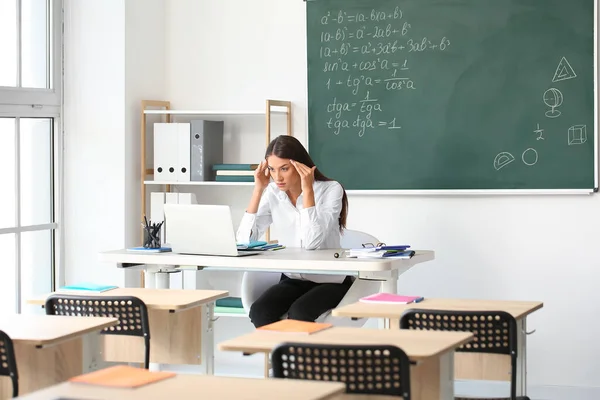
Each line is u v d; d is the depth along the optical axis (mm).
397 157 6625
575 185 6273
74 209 6957
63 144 6953
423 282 6629
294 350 3109
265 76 6977
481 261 6508
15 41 6453
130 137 6902
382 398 3195
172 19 7199
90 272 6953
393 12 6590
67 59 6934
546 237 6383
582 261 6324
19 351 4141
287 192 5902
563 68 6266
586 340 6332
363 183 6703
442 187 6535
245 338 3484
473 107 6449
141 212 7047
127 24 6832
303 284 5844
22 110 6465
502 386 6398
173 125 6801
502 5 6363
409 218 6656
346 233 6094
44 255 6809
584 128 6242
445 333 3570
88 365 4020
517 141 6375
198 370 6934
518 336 4410
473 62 6434
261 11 6965
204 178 6754
